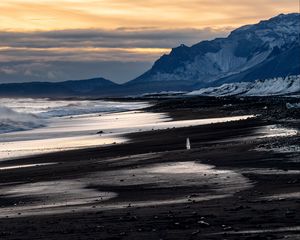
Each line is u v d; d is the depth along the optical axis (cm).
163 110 18150
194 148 6125
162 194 3400
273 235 1925
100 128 11519
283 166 4131
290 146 5019
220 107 17362
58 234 2206
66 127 12075
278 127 7981
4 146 8456
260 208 2512
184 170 4378
